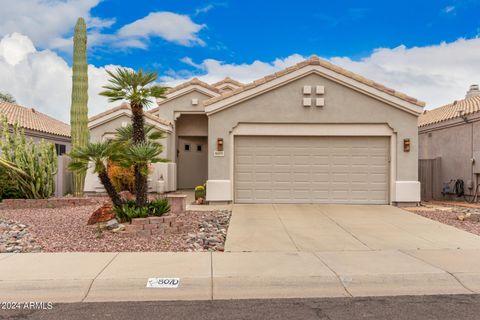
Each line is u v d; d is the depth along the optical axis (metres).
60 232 9.55
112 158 9.52
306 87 14.39
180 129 22.12
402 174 14.34
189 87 20.80
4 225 10.41
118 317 5.01
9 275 6.30
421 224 10.95
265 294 5.87
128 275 6.30
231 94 14.43
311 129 14.53
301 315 5.07
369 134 14.46
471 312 5.17
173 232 9.38
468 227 10.62
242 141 14.72
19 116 24.72
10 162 14.30
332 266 6.84
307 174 14.68
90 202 14.78
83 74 16.45
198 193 15.27
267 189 14.71
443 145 19.11
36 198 14.59
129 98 9.59
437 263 7.04
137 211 9.46
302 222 11.12
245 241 8.81
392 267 6.78
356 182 14.62
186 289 6.00
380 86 14.28
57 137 25.75
